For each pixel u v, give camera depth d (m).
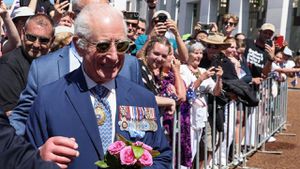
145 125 2.41
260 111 7.60
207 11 24.97
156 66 4.16
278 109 9.10
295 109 12.59
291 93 16.45
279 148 7.80
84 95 2.32
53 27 3.63
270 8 21.38
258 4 22.80
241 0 22.11
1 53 4.48
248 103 6.07
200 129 5.18
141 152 2.13
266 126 7.95
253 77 7.73
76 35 2.30
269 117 8.27
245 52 7.68
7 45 4.34
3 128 1.76
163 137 2.54
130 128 2.36
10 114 2.75
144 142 2.40
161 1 31.20
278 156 7.21
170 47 4.27
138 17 5.76
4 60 3.49
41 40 3.52
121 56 2.31
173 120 4.25
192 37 7.13
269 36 7.75
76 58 2.86
